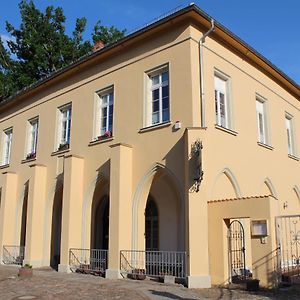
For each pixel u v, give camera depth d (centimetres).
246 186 1580
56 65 3306
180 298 989
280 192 1836
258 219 1202
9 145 2423
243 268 1379
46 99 2095
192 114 1366
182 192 1345
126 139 1578
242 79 1680
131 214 1486
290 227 1717
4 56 3269
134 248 1457
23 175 2169
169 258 1387
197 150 1276
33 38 3244
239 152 1570
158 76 1545
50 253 1917
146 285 1223
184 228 1292
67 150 1869
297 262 1564
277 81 1973
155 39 1552
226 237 1278
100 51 1716
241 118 1625
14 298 1023
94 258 1636
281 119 1969
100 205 1941
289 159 1986
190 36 1428
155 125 1470
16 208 2164
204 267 1208
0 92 3053
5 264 1995
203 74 1434
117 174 1484
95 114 1761
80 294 1066
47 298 1014
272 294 1052
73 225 1666
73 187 1698
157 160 1443
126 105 1614
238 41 1595
